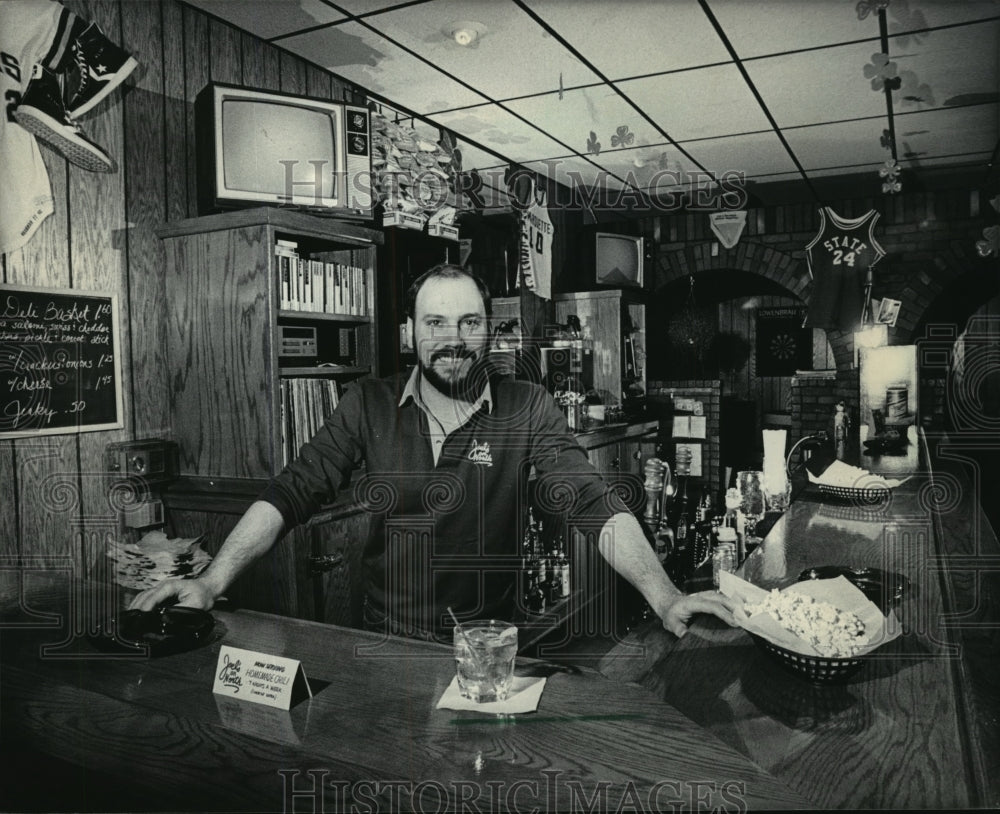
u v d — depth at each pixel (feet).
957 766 3.22
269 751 3.42
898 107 12.60
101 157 7.74
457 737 3.50
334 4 8.89
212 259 8.36
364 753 3.38
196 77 9.04
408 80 11.35
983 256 18.24
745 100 12.24
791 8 9.07
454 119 13.20
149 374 8.52
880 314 19.22
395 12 9.12
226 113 8.41
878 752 3.36
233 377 8.34
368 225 10.18
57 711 3.84
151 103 8.49
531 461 6.25
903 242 18.99
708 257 20.74
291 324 9.69
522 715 3.70
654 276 21.29
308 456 6.01
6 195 6.93
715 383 20.33
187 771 3.35
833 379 20.90
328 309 9.19
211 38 9.23
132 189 8.30
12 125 6.95
